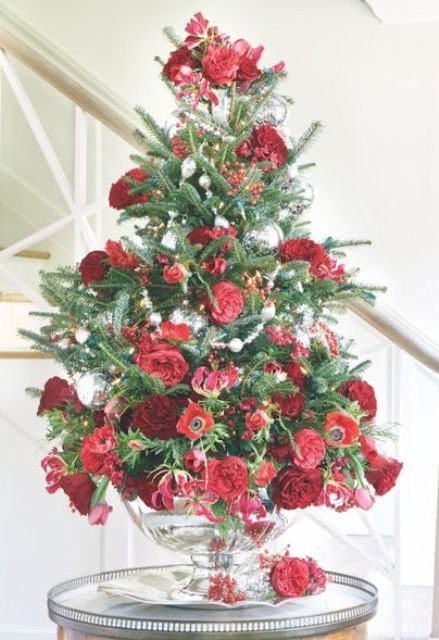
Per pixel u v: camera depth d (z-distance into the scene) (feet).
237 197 6.96
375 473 7.08
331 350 7.09
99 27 11.64
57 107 12.10
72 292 7.34
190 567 8.14
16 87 10.67
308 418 6.85
